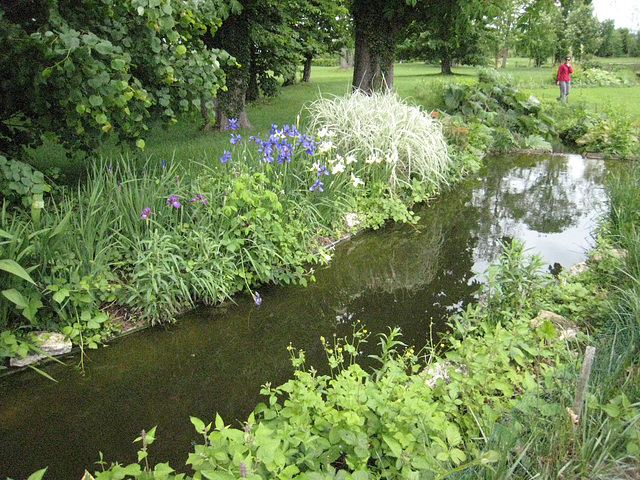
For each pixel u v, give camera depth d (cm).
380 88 932
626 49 4322
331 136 712
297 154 617
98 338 379
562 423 219
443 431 230
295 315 447
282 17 959
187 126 1022
